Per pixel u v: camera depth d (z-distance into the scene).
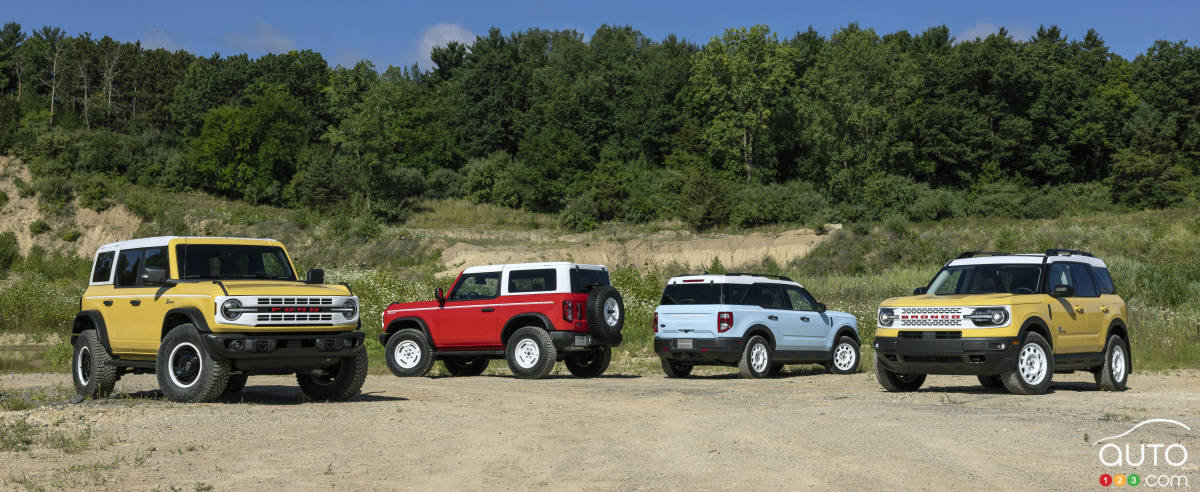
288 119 86.44
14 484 6.23
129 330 11.28
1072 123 83.06
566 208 76.06
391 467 6.90
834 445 7.44
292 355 10.52
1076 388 13.45
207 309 10.30
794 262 55.75
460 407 10.56
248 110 83.81
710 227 67.94
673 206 75.44
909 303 12.16
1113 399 10.84
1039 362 11.67
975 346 11.32
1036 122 84.44
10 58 115.31
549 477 6.48
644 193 79.75
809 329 17.12
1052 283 12.34
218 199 81.00
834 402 10.81
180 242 11.15
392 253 62.25
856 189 73.50
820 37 107.56
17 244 67.62
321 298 10.91
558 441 8.04
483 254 58.91
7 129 81.75
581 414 9.91
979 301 11.60
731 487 6.01
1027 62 83.00
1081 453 6.91
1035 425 8.22
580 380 15.50
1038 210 70.88
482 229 74.44
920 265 50.44
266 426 8.79
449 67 124.62
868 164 73.88
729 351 15.59
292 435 8.33
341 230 67.44
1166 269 31.36
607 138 95.88
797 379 15.81
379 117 82.06
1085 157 86.06
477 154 98.00
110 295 11.64
